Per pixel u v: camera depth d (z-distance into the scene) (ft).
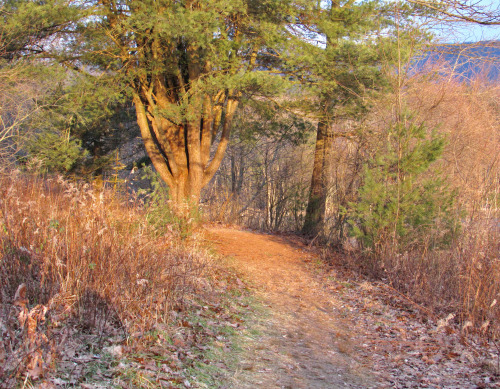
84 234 16.84
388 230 31.71
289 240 47.98
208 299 21.24
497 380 14.28
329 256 39.22
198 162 39.40
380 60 35.81
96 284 15.52
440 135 31.91
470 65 45.06
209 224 55.16
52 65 35.27
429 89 40.81
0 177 21.75
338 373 15.23
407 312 23.29
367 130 42.98
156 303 17.01
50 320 13.17
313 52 36.81
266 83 33.17
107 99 38.09
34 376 10.14
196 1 32.96
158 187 33.37
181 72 40.32
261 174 79.97
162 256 19.72
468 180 34.40
